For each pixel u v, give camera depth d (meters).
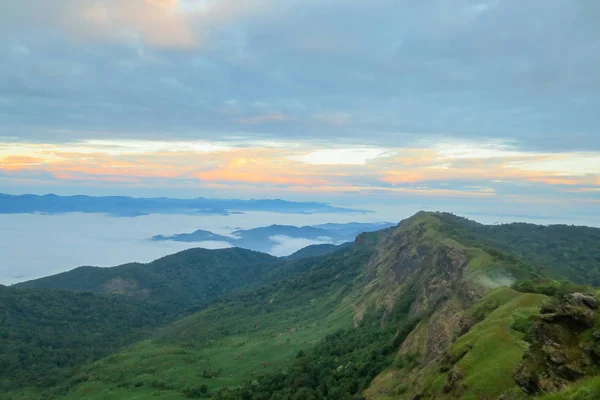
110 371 154.38
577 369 27.52
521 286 69.44
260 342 170.75
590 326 29.17
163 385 132.88
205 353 167.50
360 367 89.12
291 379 104.25
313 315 198.12
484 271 90.94
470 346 48.25
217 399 111.19
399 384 67.38
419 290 124.31
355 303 177.00
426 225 185.25
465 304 82.38
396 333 101.00
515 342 44.50
